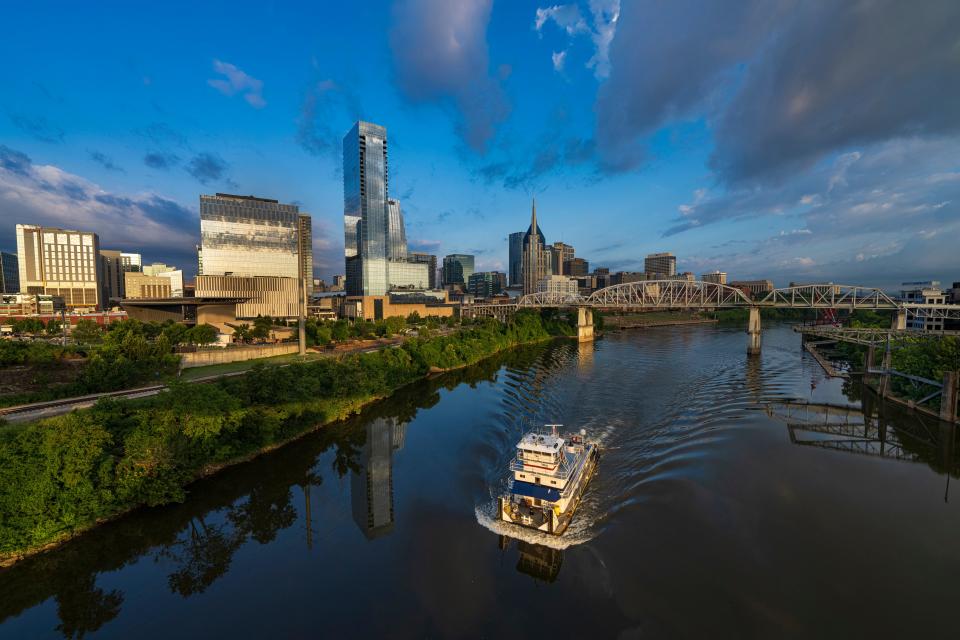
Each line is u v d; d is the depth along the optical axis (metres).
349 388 92.31
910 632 33.84
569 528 47.91
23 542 43.09
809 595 37.69
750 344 157.25
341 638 34.97
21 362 85.12
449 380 123.38
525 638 34.38
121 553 46.16
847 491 55.06
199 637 35.25
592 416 82.75
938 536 45.69
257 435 68.88
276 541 48.25
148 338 136.75
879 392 95.88
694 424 78.25
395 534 48.69
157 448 52.41
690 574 40.44
